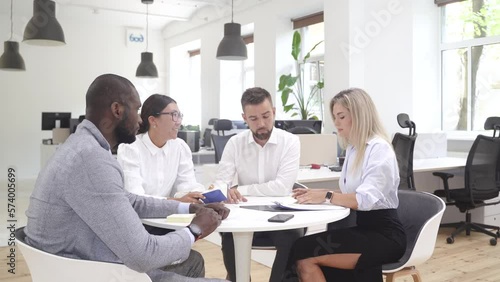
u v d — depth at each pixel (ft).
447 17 19.67
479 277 10.89
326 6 20.62
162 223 5.56
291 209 6.38
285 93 22.72
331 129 20.52
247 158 8.66
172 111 7.49
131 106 4.64
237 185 8.74
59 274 4.23
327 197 6.73
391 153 6.68
